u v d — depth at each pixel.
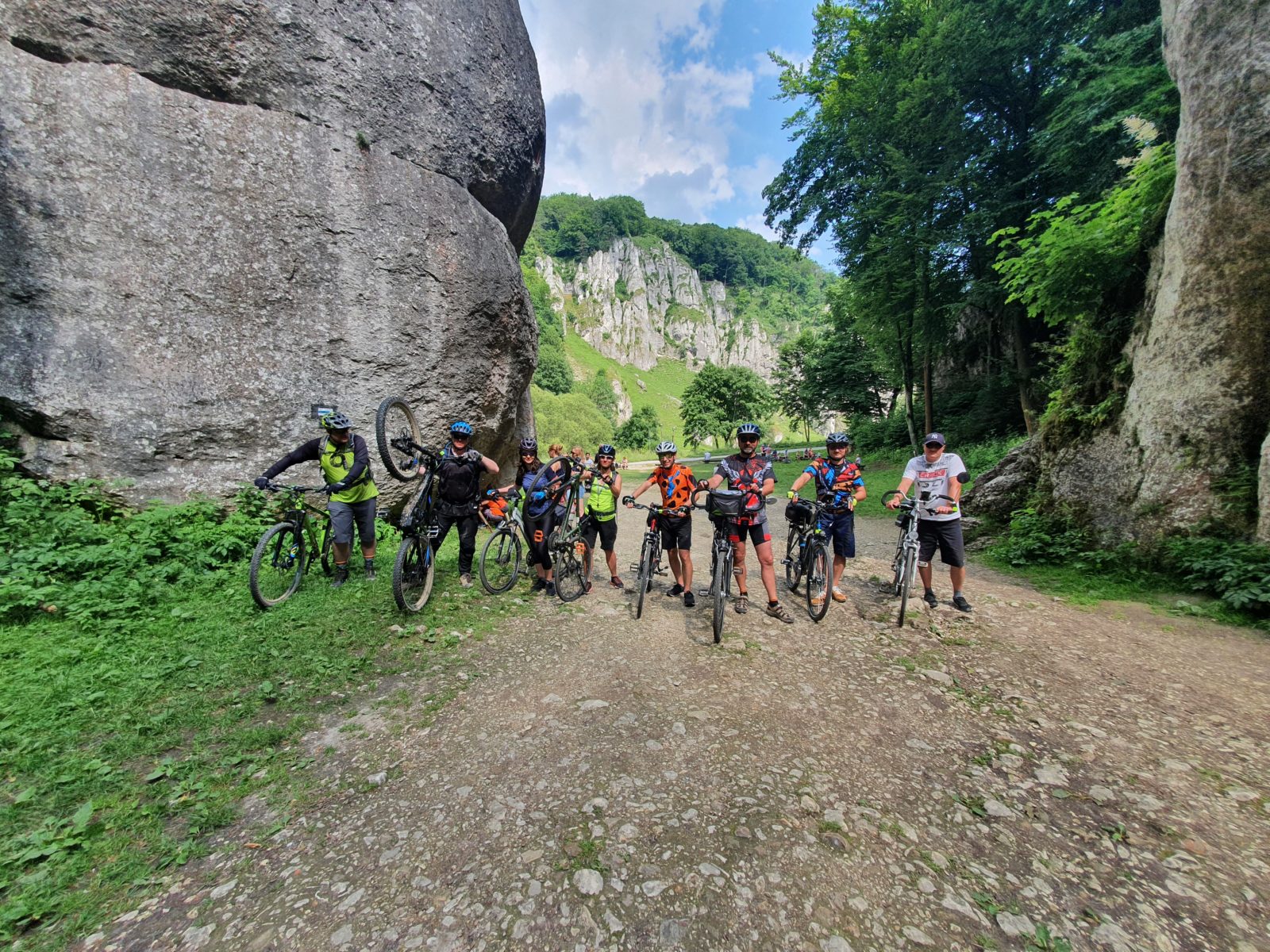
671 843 2.30
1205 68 6.03
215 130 6.30
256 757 2.82
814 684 3.84
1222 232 5.83
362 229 7.24
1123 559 6.42
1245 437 5.75
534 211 11.13
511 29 9.64
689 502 5.50
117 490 5.74
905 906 2.02
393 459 7.52
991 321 20.86
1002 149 16.23
